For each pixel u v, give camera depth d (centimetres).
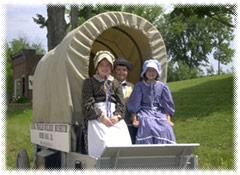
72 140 686
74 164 672
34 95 900
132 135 705
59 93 715
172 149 600
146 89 691
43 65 839
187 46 5328
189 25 4938
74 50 697
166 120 680
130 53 828
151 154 599
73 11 1750
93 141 626
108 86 657
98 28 709
